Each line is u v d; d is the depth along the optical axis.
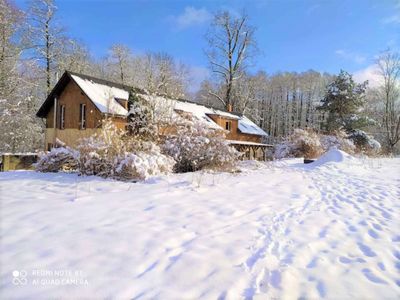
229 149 10.56
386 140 33.88
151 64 38.12
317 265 3.12
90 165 8.35
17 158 12.42
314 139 20.09
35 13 24.33
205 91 42.78
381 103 35.59
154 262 2.94
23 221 3.93
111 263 2.87
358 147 23.89
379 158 18.47
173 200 5.50
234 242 3.60
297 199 6.21
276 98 50.53
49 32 25.47
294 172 11.12
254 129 29.50
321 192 7.17
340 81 27.55
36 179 7.56
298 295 2.52
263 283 2.69
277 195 6.54
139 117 11.95
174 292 2.44
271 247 3.54
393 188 7.70
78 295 2.32
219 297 2.41
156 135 11.12
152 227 3.93
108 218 4.22
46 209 4.55
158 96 12.89
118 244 3.31
